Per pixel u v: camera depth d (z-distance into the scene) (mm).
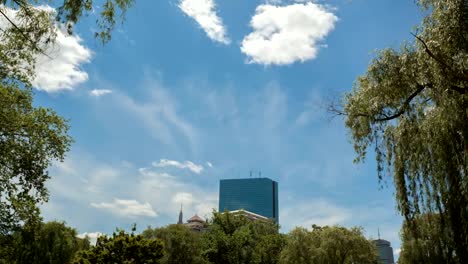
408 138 13391
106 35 8320
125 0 8281
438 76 11328
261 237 64125
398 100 13562
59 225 44219
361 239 46844
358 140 14695
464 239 11703
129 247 26469
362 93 14328
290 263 49156
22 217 16906
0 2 8812
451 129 11961
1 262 18672
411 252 24109
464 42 11070
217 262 51719
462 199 11797
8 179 16375
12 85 16109
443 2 11664
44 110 17344
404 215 13203
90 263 26281
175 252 48344
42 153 16969
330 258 46562
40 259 40219
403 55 12797
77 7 7949
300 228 51062
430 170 12750
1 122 15836
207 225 60094
